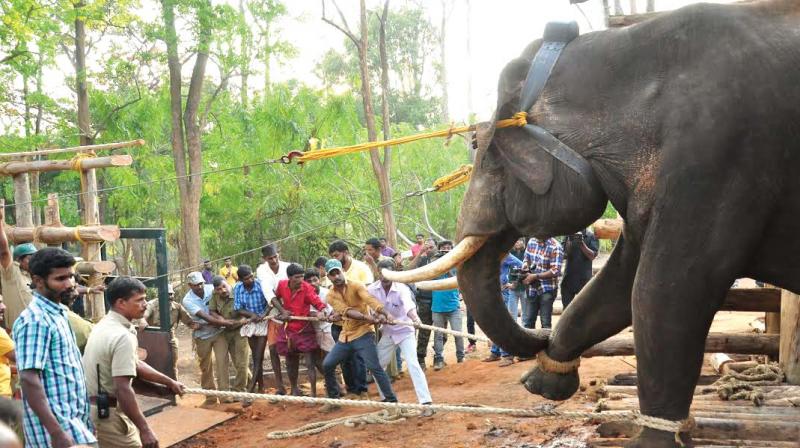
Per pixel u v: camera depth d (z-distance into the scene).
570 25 4.49
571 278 10.12
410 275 4.77
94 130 21.48
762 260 4.06
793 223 3.87
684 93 3.92
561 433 6.18
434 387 9.41
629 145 4.09
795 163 3.78
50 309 4.22
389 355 8.31
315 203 21.44
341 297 8.33
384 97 17.34
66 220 22.39
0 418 3.15
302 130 20.91
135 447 4.83
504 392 8.30
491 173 4.74
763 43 3.87
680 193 3.83
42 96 18.81
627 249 4.71
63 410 4.16
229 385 9.92
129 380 4.63
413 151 25.30
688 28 4.05
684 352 3.91
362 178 22.98
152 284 9.82
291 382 9.55
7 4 15.69
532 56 4.64
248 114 21.92
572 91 4.34
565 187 4.31
